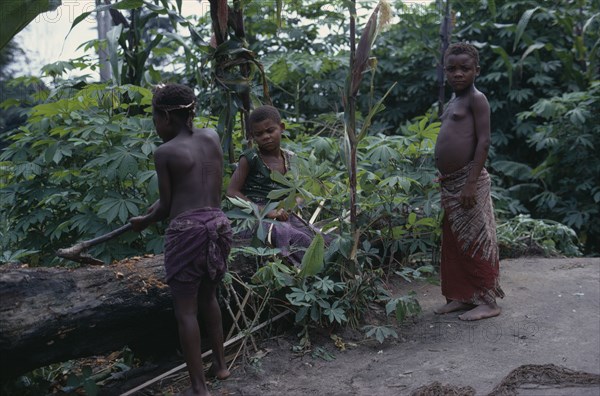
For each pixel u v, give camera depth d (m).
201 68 4.52
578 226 7.09
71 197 4.58
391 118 8.74
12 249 4.65
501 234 5.84
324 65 6.95
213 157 3.03
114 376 3.49
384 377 3.22
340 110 7.84
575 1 8.53
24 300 2.82
